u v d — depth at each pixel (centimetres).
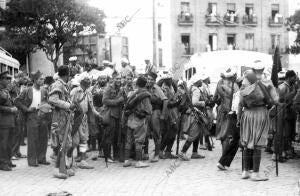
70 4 3097
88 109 1245
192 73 2106
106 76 1388
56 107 1033
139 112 1151
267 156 1319
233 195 860
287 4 6594
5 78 1123
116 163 1228
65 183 973
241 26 6456
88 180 1006
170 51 6172
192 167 1156
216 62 2003
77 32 3173
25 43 3189
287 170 1105
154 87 1246
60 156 1021
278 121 1213
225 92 1281
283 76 1432
